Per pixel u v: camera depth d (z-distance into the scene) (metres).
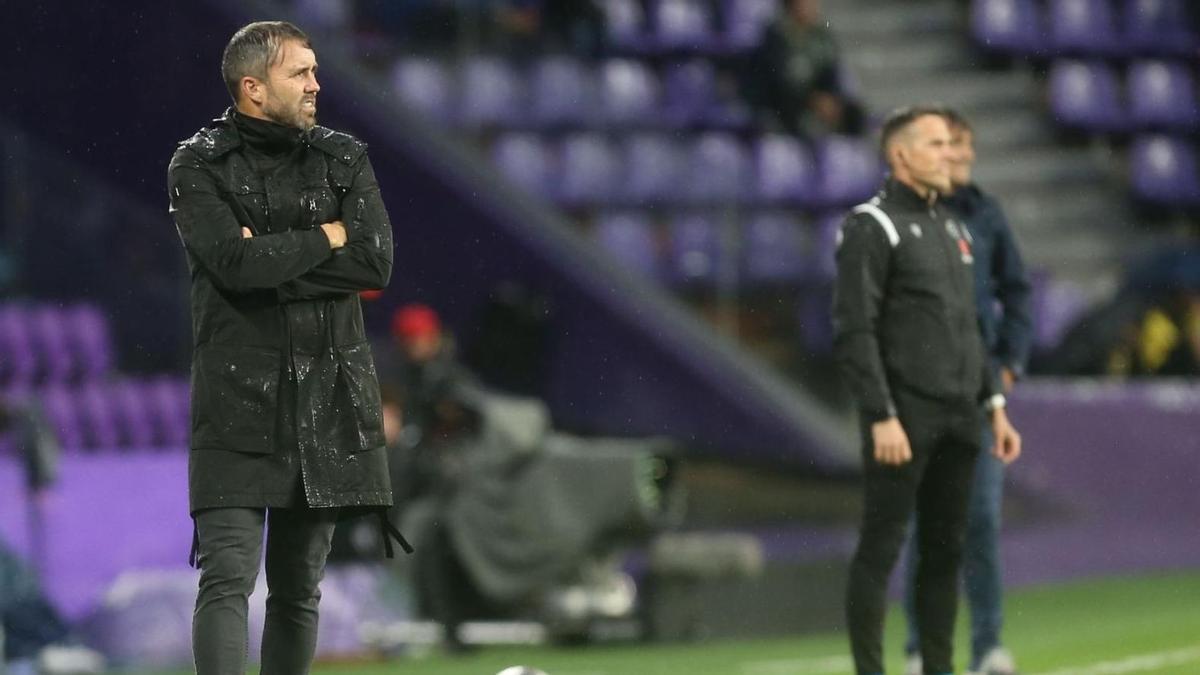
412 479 32.53
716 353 46.00
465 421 32.78
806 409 46.00
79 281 39.56
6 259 39.06
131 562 36.00
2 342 38.56
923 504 19.42
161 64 42.34
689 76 54.56
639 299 46.22
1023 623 33.22
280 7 44.34
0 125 39.66
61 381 38.97
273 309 14.48
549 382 45.62
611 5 56.38
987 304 22.11
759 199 49.12
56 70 41.84
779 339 46.78
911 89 59.56
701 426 46.19
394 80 48.25
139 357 39.75
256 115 14.74
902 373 18.95
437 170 45.94
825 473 46.09
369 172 14.99
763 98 52.19
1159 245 55.03
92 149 42.12
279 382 14.44
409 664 30.59
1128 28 61.75
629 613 32.47
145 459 36.81
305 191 14.71
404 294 45.72
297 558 14.88
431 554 32.19
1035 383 47.69
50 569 34.75
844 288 19.03
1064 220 56.78
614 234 48.69
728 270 47.12
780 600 32.94
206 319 14.52
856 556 19.20
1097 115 59.12
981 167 57.94
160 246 39.84
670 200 48.78
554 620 31.92
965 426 19.09
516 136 49.72
